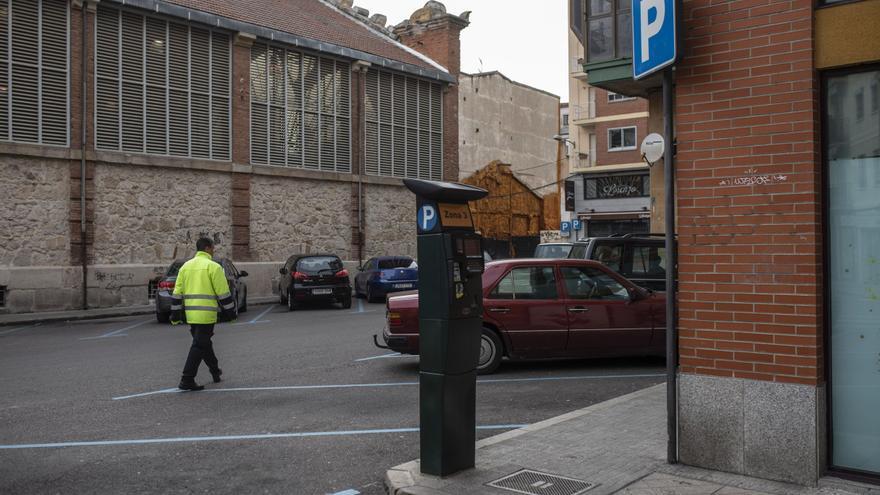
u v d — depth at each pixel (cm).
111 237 2150
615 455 570
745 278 522
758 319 517
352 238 2834
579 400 813
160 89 2267
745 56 523
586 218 4188
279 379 960
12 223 1956
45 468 575
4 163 1945
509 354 980
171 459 601
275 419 738
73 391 884
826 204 504
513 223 4400
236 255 2445
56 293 2019
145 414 761
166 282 1741
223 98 2433
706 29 539
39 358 1166
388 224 2973
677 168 553
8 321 1789
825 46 494
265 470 572
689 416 545
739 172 525
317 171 2700
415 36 3412
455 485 503
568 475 523
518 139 4472
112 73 2156
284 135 2614
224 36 2436
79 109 2080
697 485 500
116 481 545
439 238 525
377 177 2914
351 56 2786
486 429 691
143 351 1234
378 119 2947
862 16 481
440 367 521
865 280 495
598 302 993
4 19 1945
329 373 1002
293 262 2203
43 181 2012
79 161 2073
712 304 537
